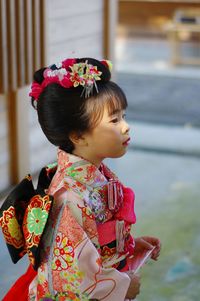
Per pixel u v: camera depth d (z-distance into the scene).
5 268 4.69
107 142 2.12
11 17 5.08
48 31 6.24
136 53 14.76
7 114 6.01
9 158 6.16
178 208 6.07
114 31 8.16
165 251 5.10
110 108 2.10
